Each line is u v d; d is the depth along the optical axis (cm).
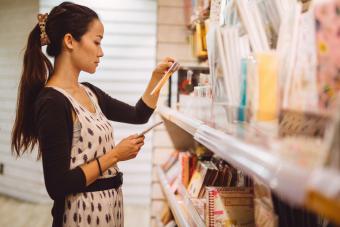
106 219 167
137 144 171
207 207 140
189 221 171
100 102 200
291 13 84
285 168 54
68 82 170
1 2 506
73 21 164
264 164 61
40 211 459
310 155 57
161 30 347
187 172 222
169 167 301
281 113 79
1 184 525
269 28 100
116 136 486
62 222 162
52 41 168
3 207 471
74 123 159
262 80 82
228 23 120
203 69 253
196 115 171
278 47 85
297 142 67
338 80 67
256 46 95
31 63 172
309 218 99
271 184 57
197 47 275
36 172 491
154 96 221
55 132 148
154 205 351
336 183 42
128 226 420
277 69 82
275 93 81
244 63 88
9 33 504
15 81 501
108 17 481
